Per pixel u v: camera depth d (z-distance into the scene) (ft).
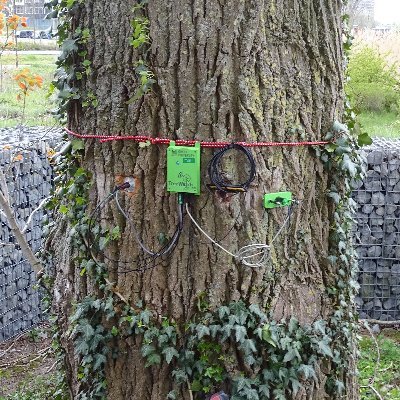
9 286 18.61
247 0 8.12
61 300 9.90
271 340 8.40
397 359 17.04
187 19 8.11
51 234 10.87
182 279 8.53
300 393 8.82
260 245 8.45
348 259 9.43
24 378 16.28
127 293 8.74
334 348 9.24
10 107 31.53
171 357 8.46
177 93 8.27
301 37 8.54
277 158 8.52
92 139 8.84
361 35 43.93
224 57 8.11
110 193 8.75
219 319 8.43
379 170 19.63
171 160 8.25
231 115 8.21
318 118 8.79
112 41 8.48
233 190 8.19
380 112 35.24
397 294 20.25
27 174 18.86
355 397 10.11
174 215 8.45
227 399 8.36
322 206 9.00
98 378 9.00
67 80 8.90
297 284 8.82
